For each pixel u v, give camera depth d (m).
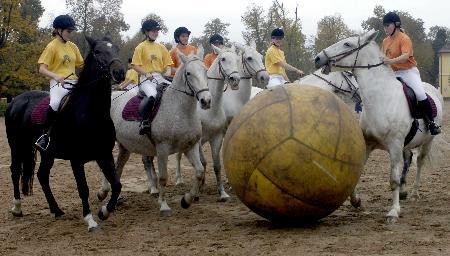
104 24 55.03
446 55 79.88
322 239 7.29
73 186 12.74
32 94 9.83
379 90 8.62
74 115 8.32
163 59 10.52
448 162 14.59
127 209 10.12
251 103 7.82
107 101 8.34
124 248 7.32
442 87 80.31
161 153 9.35
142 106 9.45
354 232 7.65
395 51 9.19
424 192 10.95
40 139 8.70
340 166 7.31
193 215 9.34
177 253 6.91
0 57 42.59
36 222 9.24
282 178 7.25
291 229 7.93
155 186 11.45
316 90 7.73
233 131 7.73
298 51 36.09
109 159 8.52
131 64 10.20
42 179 9.23
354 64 8.74
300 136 7.22
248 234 7.74
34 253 7.24
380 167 14.50
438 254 6.44
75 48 9.37
